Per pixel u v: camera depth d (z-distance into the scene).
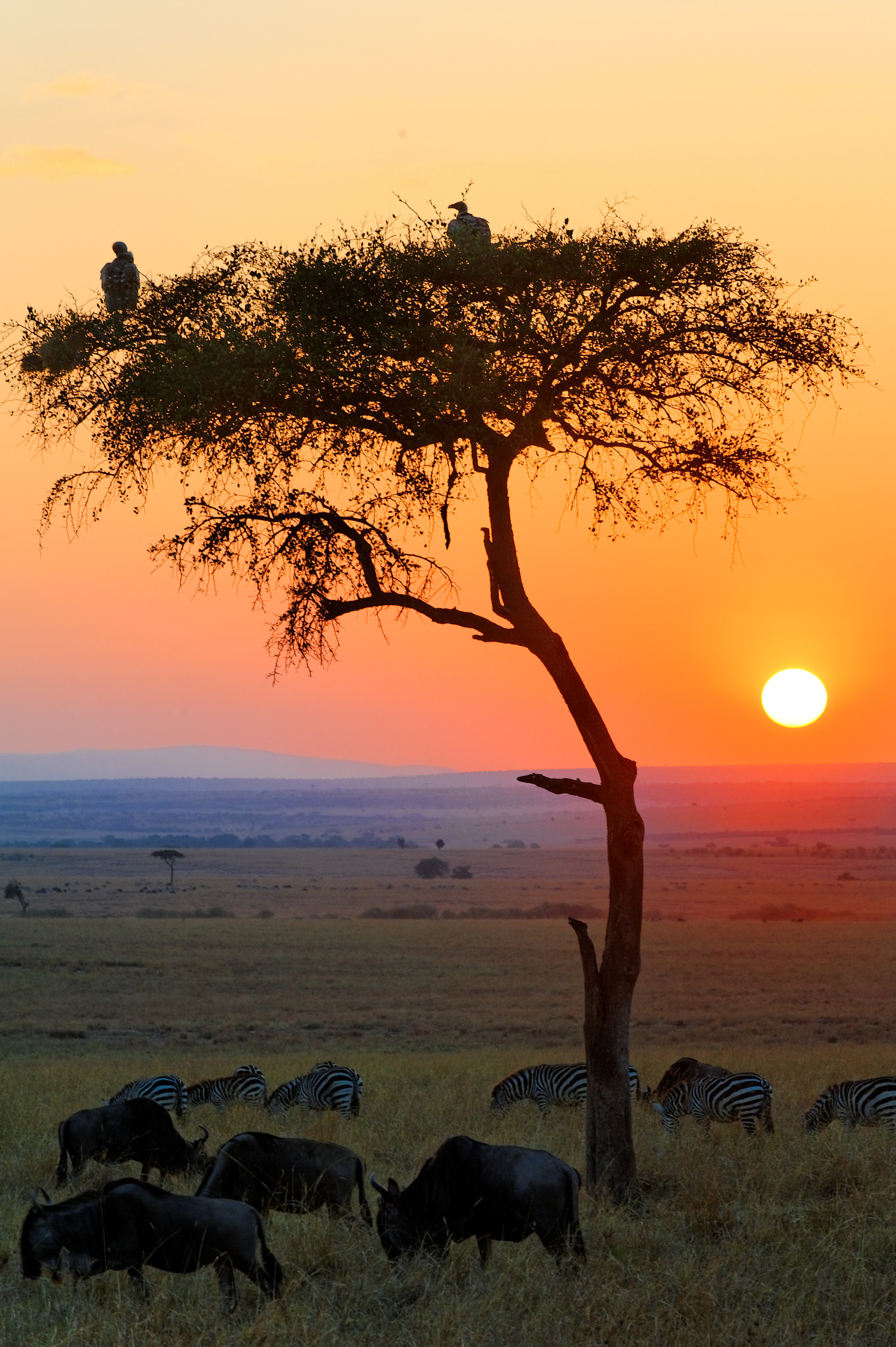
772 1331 19.33
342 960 172.75
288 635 33.16
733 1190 28.69
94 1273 21.86
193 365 29.95
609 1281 21.92
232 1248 22.02
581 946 31.52
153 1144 33.03
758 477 34.03
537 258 31.31
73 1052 97.81
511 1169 23.62
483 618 32.97
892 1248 23.98
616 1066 30.73
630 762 32.31
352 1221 26.14
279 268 31.86
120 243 32.38
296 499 33.03
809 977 154.00
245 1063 82.25
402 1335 19.61
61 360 31.47
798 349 33.22
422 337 31.34
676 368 33.59
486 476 33.31
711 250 32.44
